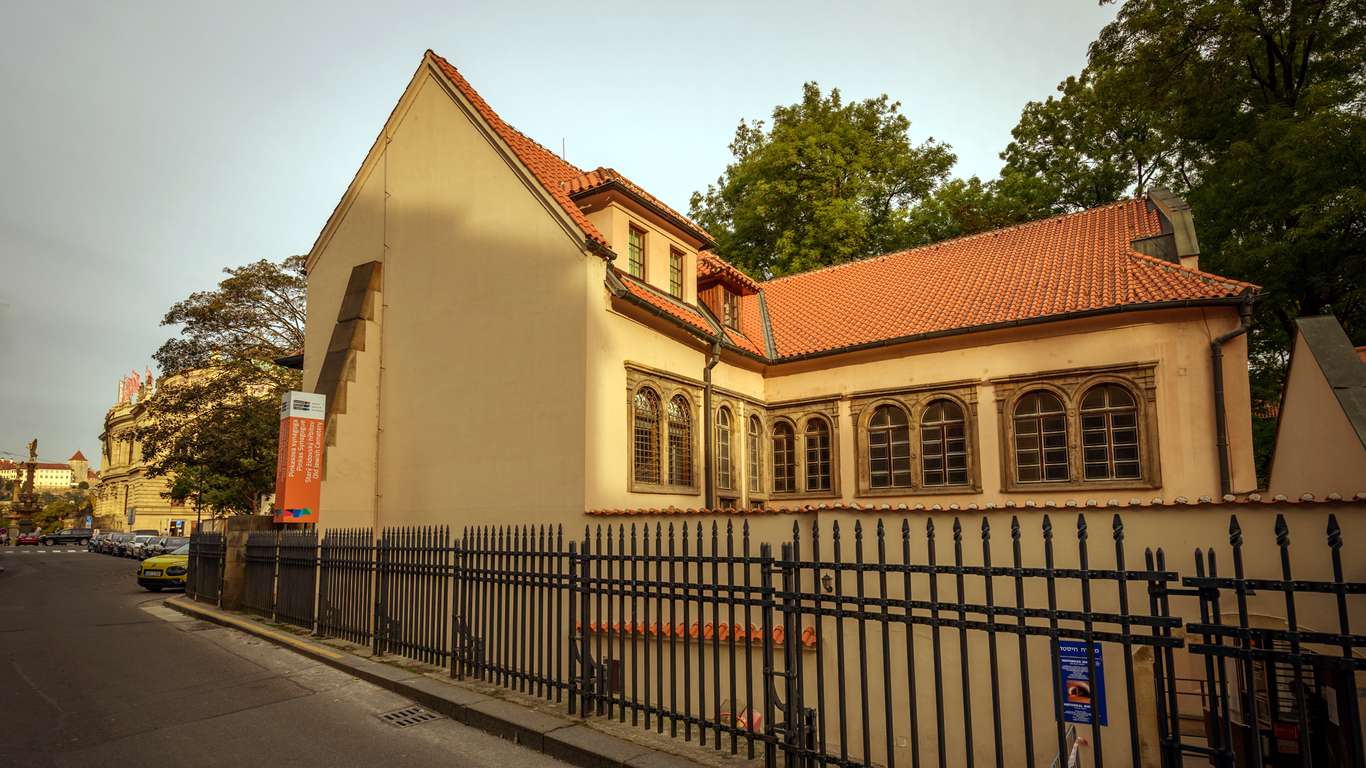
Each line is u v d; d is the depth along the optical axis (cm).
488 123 1645
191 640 1207
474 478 1546
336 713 812
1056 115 3328
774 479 2062
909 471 1828
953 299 1930
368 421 1717
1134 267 1719
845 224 3117
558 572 807
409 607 1027
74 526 9750
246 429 2864
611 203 1653
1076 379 1639
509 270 1564
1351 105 1970
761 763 615
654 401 1631
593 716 758
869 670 1041
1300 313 2162
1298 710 403
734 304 2097
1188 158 2614
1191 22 2250
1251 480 1470
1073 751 909
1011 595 970
